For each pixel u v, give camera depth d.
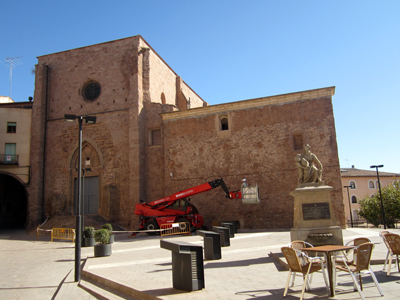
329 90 26.09
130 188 30.91
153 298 7.39
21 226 40.31
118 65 34.97
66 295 9.22
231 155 28.12
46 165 35.59
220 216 27.48
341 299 6.58
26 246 22.89
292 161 26.28
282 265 10.26
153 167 31.94
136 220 30.08
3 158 34.75
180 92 42.91
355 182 63.12
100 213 32.88
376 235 17.75
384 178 64.06
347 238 16.45
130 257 14.83
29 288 10.57
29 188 34.59
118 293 8.80
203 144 29.12
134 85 33.06
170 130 30.41
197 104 50.97
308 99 26.56
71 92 36.19
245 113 28.22
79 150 12.68
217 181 25.55
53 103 36.59
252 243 16.78
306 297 6.81
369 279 8.17
